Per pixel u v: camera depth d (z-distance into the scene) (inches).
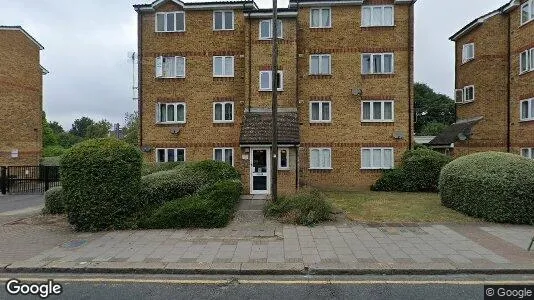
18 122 942.4
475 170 412.2
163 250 289.1
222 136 738.8
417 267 245.9
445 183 470.9
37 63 1010.7
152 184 420.2
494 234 333.4
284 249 289.6
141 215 371.2
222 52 738.8
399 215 416.8
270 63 701.3
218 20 741.3
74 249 293.6
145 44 749.9
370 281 231.1
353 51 734.5
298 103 737.6
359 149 733.9
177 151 746.2
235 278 237.9
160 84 748.6
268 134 617.3
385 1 729.6
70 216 357.7
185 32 744.3
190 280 234.7
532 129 692.1
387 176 689.6
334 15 738.2
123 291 217.5
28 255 278.4
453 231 345.1
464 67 884.6
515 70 746.2
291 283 228.4
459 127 878.4
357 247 294.7
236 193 442.3
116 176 363.3
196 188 438.0
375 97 729.6
